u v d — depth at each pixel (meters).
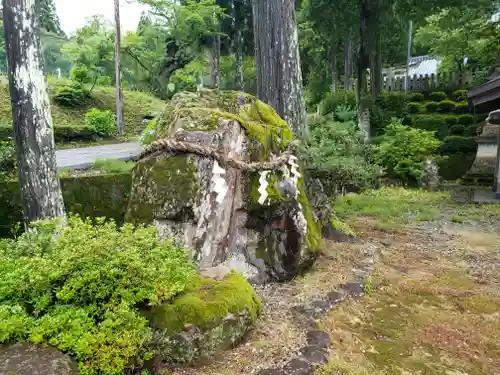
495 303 3.79
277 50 6.43
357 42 19.77
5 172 5.05
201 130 3.65
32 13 3.66
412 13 14.60
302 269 4.22
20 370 1.84
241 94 4.45
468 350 2.94
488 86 9.62
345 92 17.23
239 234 3.85
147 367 2.42
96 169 5.95
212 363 2.58
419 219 7.68
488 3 13.23
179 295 2.76
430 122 14.80
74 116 14.39
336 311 3.49
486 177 12.62
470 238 6.32
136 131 14.38
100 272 2.36
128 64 19.75
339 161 6.38
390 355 2.84
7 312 2.16
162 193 3.57
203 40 20.08
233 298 2.82
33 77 3.68
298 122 6.57
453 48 16.88
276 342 2.85
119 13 13.70
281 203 3.99
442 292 4.04
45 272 2.29
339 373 2.53
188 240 3.50
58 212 3.90
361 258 4.93
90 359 2.10
